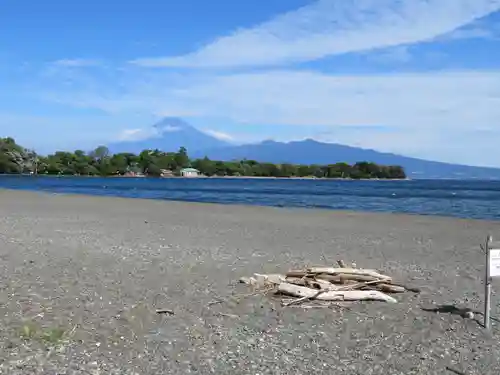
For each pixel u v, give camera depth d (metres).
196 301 9.80
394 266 14.02
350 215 30.80
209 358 6.82
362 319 8.74
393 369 6.50
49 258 14.22
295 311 9.19
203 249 16.41
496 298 10.34
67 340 7.45
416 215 31.67
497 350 7.25
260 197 57.56
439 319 8.77
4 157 187.88
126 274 12.20
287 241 18.75
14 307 9.14
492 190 84.88
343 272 10.88
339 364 6.65
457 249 17.38
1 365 6.42
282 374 6.29
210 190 79.12
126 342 7.45
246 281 11.33
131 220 25.97
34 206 35.44
